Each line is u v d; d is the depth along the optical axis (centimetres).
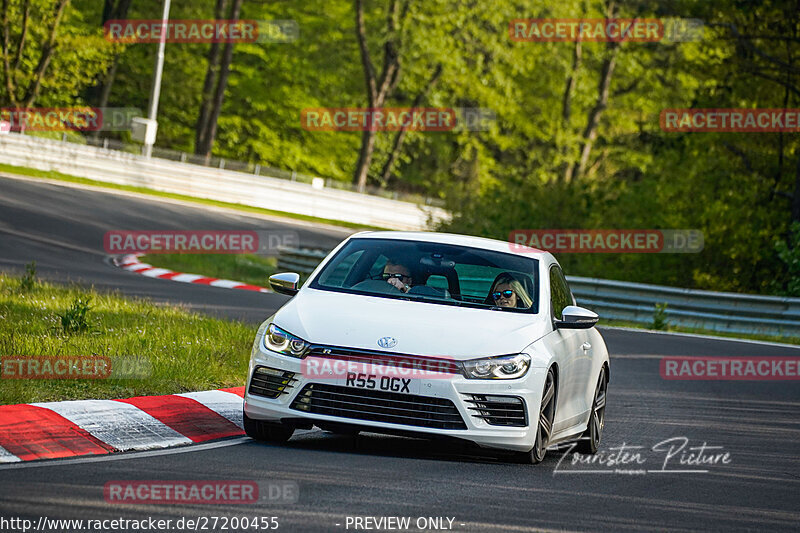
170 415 2695
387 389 2395
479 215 9544
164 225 10494
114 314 4172
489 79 19988
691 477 2658
